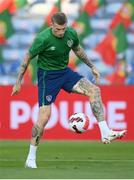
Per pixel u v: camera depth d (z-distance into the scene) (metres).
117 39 63.72
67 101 41.41
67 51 23.47
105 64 63.12
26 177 19.58
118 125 41.66
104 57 63.41
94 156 31.66
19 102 41.88
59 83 23.73
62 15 22.56
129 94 41.50
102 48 63.56
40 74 23.69
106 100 41.50
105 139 23.64
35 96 41.69
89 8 64.12
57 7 64.12
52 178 19.25
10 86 41.84
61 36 22.81
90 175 20.33
